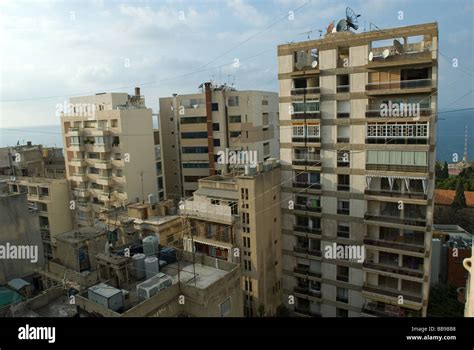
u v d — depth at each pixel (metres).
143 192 58.09
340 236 37.69
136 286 26.28
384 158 33.78
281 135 40.03
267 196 38.47
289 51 37.97
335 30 37.59
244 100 60.12
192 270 29.20
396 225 33.81
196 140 64.19
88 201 60.06
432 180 32.50
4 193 40.38
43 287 35.59
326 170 37.50
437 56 30.75
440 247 42.94
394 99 33.34
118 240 43.06
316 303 40.31
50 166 73.81
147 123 58.38
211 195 40.81
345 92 35.25
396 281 35.41
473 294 12.01
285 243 41.56
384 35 32.66
